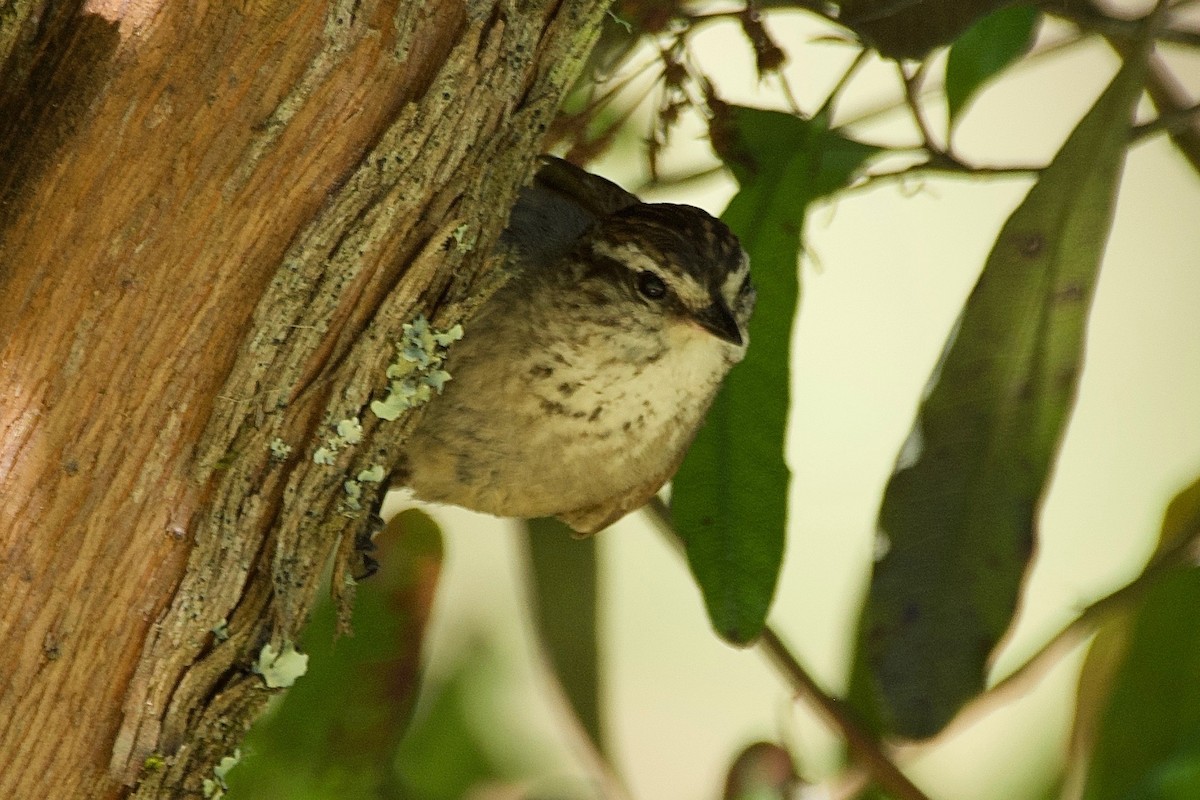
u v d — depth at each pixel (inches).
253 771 311.4
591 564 347.6
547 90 226.5
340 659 316.2
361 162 211.6
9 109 202.7
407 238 220.2
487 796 344.8
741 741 410.0
